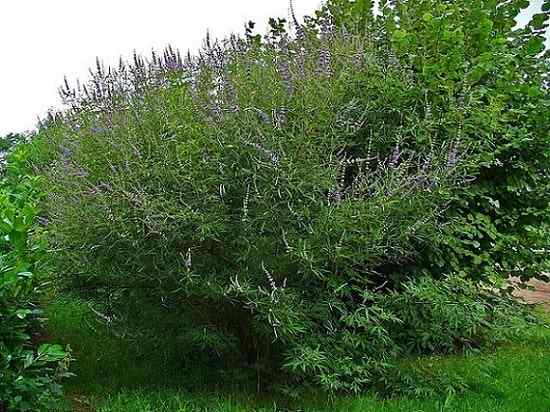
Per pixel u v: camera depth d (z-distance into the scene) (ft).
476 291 18.81
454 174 17.12
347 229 14.83
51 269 17.19
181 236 15.01
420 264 19.12
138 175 15.81
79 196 16.79
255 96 16.42
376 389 16.43
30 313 13.88
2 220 13.65
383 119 19.27
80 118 19.62
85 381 17.51
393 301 16.26
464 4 22.27
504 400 15.85
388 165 17.13
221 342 16.33
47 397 13.76
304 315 14.88
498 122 19.90
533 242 22.16
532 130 21.72
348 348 15.78
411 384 16.16
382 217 14.84
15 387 12.37
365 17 23.02
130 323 17.58
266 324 15.20
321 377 14.40
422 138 17.99
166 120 16.44
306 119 15.56
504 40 21.42
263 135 15.20
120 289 17.29
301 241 14.55
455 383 16.40
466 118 19.16
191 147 15.57
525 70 23.20
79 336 21.02
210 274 15.46
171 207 14.82
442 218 19.38
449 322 16.94
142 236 15.30
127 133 16.87
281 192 15.03
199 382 17.35
